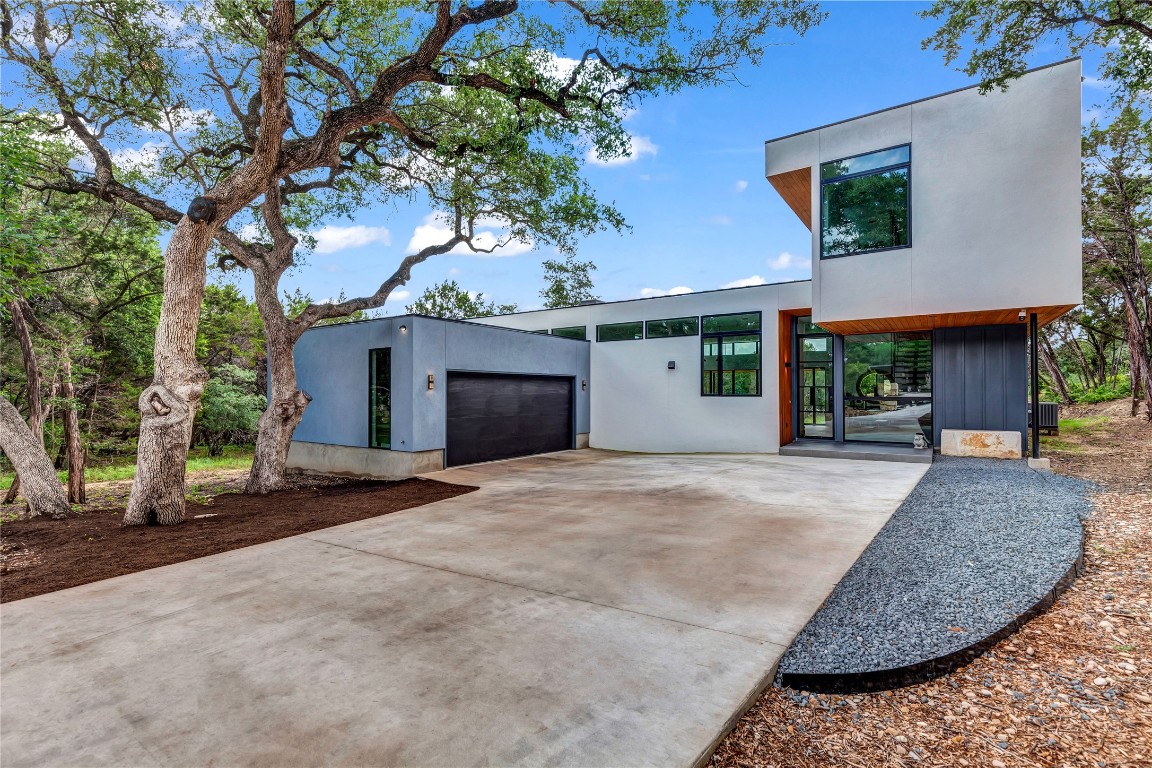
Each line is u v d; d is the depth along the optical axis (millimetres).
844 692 2811
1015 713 2566
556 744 2258
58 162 8914
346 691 2686
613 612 3678
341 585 4285
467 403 11500
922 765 2250
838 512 6492
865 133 9492
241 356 21609
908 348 11703
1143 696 2617
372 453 10727
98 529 6328
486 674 2848
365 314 25766
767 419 12367
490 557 5012
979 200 8547
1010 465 9312
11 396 14383
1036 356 9039
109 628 3480
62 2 7918
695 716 2467
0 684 2791
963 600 3656
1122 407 18656
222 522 6668
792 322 13281
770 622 3490
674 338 13781
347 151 11094
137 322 14812
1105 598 3697
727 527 5938
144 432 6625
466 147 9438
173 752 2227
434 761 2152
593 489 8539
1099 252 16625
